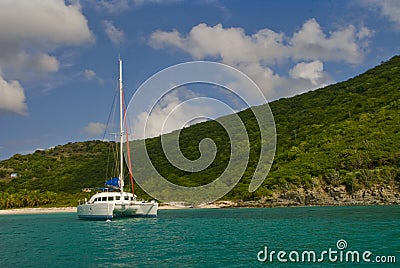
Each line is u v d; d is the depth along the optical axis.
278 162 79.06
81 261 19.97
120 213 41.75
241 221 40.81
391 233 27.34
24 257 21.59
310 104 111.38
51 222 47.62
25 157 145.38
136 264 18.92
